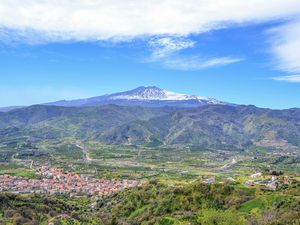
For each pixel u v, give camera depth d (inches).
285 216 7755.9
